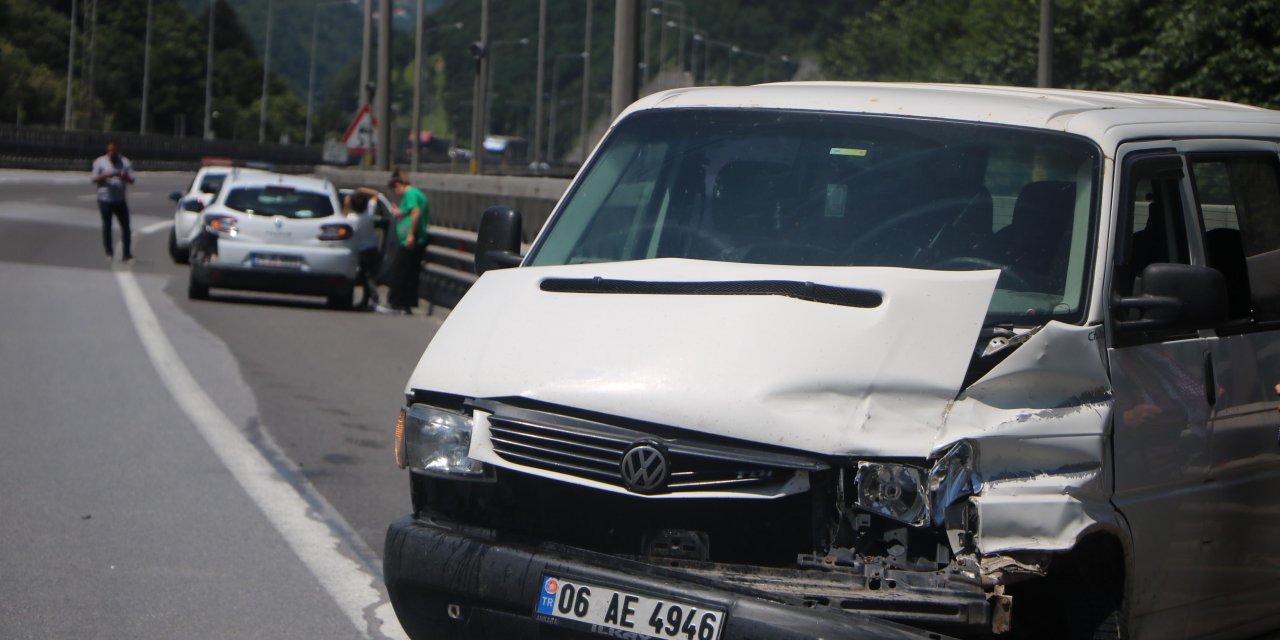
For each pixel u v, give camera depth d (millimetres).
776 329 9430
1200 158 11648
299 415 24750
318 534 16797
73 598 14023
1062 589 9875
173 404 25141
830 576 9039
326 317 41844
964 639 8977
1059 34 66875
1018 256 10367
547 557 9516
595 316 10078
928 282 9555
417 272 44344
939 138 11141
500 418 9797
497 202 46156
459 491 10359
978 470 9109
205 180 58781
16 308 38406
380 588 14766
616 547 9711
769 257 10844
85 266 53656
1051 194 10555
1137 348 10289
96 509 17547
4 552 15508
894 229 10719
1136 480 10102
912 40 108625
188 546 16094
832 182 11164
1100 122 10852
